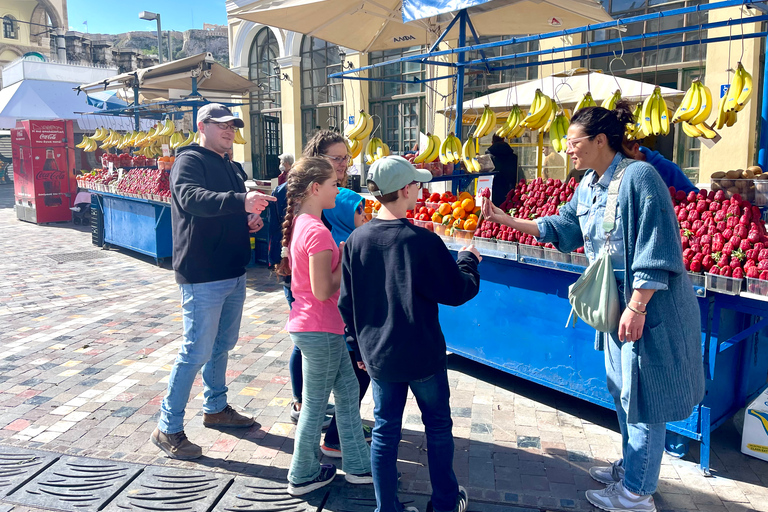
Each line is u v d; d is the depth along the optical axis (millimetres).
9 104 15438
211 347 3119
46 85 16469
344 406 2828
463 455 3139
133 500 2707
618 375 2543
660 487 2824
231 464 3055
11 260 8797
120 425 3467
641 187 2270
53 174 12953
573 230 2834
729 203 3051
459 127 5344
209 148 3158
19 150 13242
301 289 2654
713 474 2947
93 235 10141
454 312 4207
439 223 4070
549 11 5355
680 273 2279
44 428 3420
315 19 5844
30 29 37969
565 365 3535
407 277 2252
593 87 6453
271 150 17844
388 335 2283
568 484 2857
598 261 2412
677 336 2330
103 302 6383
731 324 3092
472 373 4340
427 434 2453
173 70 9539
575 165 2492
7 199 19844
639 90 6094
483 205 2912
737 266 2709
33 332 5285
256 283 7371
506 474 2947
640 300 2262
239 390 4008
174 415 3082
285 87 16328
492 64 5641
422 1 4301
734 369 3270
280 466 3039
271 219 3422
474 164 5121
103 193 9492
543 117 4840
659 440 2518
